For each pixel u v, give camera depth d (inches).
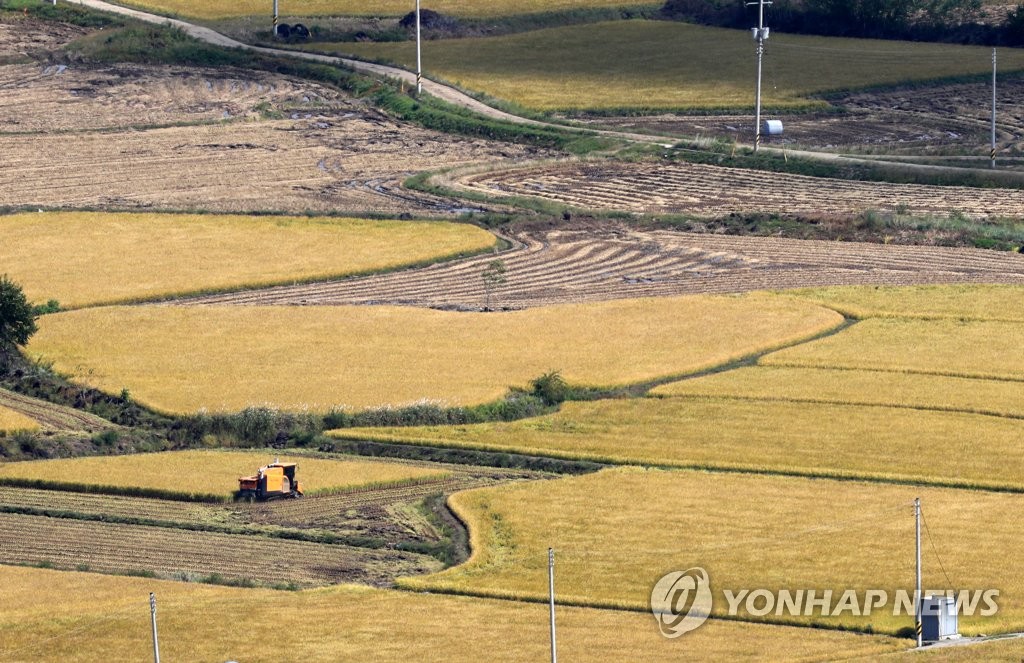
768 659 6422.2
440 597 7180.1
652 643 6624.0
